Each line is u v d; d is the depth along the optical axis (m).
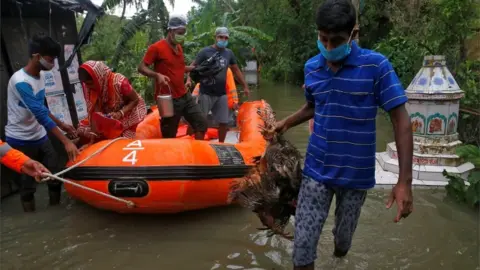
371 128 2.69
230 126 7.70
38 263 3.66
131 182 4.07
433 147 5.42
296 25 19.77
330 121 2.73
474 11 6.73
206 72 6.30
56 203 4.97
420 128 5.48
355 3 6.11
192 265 3.60
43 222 4.50
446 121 5.37
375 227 4.20
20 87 4.26
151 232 4.25
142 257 3.75
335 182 2.79
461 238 3.96
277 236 4.11
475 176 4.62
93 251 3.87
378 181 5.30
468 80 6.71
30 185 4.69
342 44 2.53
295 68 20.08
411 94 5.46
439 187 5.18
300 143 7.61
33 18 5.75
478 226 4.19
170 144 4.31
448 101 5.32
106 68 4.68
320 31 2.54
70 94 6.43
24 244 4.00
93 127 4.68
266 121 3.45
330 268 3.48
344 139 2.71
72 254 3.81
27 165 3.39
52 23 6.11
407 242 3.90
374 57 2.59
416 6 10.16
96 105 4.73
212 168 4.32
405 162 2.54
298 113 3.25
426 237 3.99
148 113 6.93
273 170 3.16
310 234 2.89
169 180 4.09
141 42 10.62
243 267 3.56
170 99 5.17
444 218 4.38
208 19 15.23
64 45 6.33
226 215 4.65
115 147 4.31
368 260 3.61
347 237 3.13
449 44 7.34
